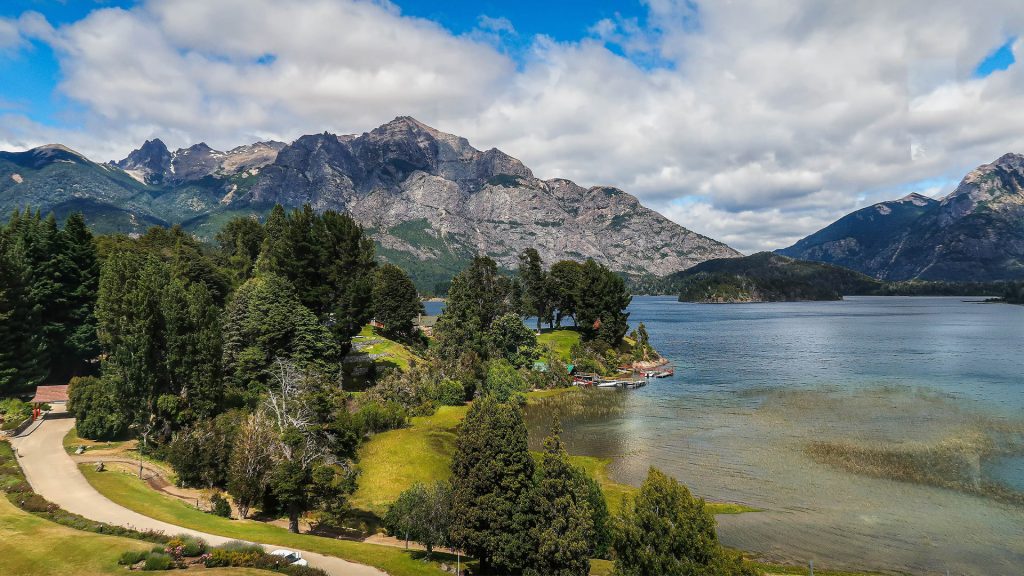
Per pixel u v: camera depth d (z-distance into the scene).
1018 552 46.31
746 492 59.97
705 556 29.94
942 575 43.12
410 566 39.00
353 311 110.31
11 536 33.75
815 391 110.56
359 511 55.44
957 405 94.62
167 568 31.22
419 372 106.25
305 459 48.41
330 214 124.12
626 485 62.78
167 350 64.00
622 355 157.50
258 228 163.88
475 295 159.75
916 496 57.84
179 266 106.62
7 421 63.53
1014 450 70.69
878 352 166.12
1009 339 192.38
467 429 41.56
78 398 62.56
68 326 86.88
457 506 39.56
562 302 172.75
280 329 86.31
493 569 40.00
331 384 87.25
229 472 50.56
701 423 89.81
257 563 33.50
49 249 88.69
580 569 35.16
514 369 115.75
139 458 58.03
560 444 38.88
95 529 37.03
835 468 66.38
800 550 46.94
